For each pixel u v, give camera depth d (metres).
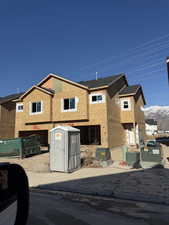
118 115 23.33
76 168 11.35
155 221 4.72
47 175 10.23
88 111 20.34
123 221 4.74
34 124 23.03
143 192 6.80
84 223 4.64
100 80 24.19
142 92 28.64
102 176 9.45
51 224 4.60
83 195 6.85
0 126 25.98
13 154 15.59
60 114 21.23
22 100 23.91
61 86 21.75
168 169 10.72
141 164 11.52
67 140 10.86
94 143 23.50
